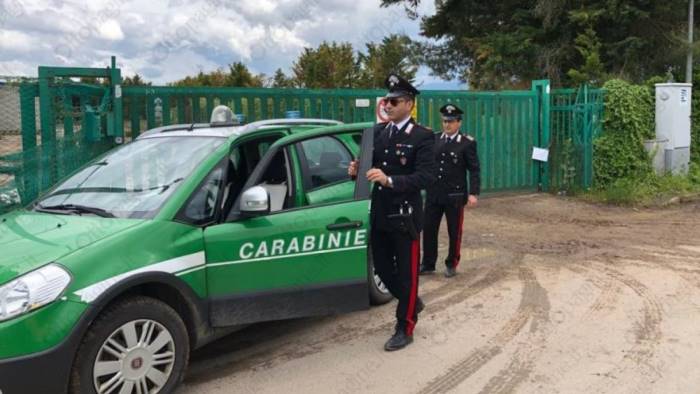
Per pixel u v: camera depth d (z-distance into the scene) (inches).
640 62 635.5
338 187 198.2
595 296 239.5
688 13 614.9
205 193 168.1
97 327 137.9
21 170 256.8
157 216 156.6
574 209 442.9
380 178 175.8
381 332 204.1
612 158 490.6
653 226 383.9
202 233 162.6
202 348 194.9
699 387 160.7
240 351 191.5
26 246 144.1
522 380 166.6
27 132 285.4
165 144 187.6
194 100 345.4
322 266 184.7
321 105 386.6
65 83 289.1
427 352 186.5
